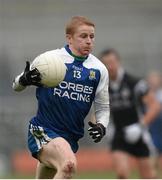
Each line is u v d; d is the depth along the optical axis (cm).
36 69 1794
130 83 3112
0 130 5491
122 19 7188
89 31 1881
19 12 7200
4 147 5425
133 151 3111
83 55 1891
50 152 1822
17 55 6562
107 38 6881
